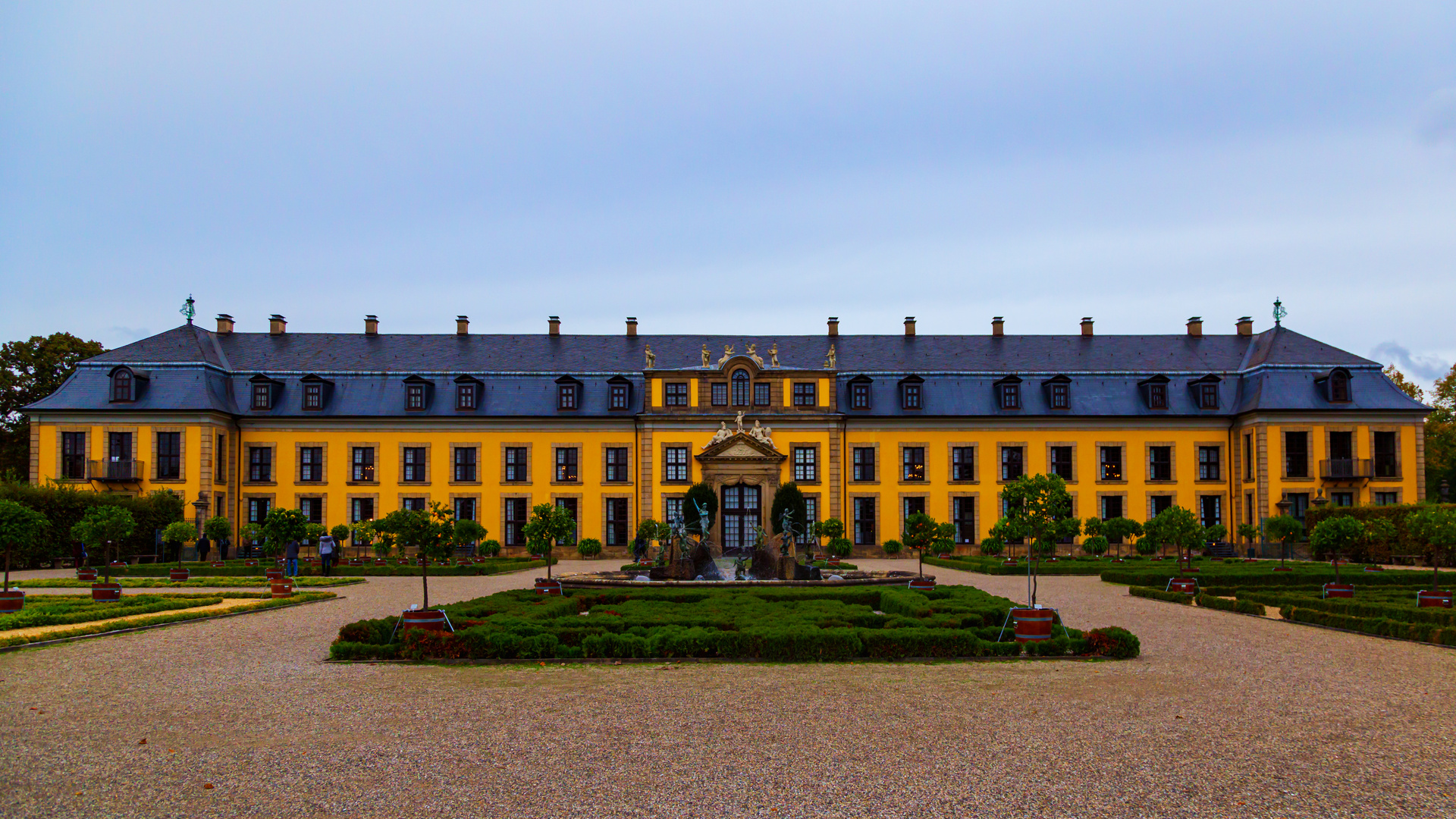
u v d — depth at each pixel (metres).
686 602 26.94
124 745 11.53
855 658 18.00
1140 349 62.69
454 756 11.02
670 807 9.34
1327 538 27.72
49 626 22.17
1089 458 58.53
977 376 60.12
